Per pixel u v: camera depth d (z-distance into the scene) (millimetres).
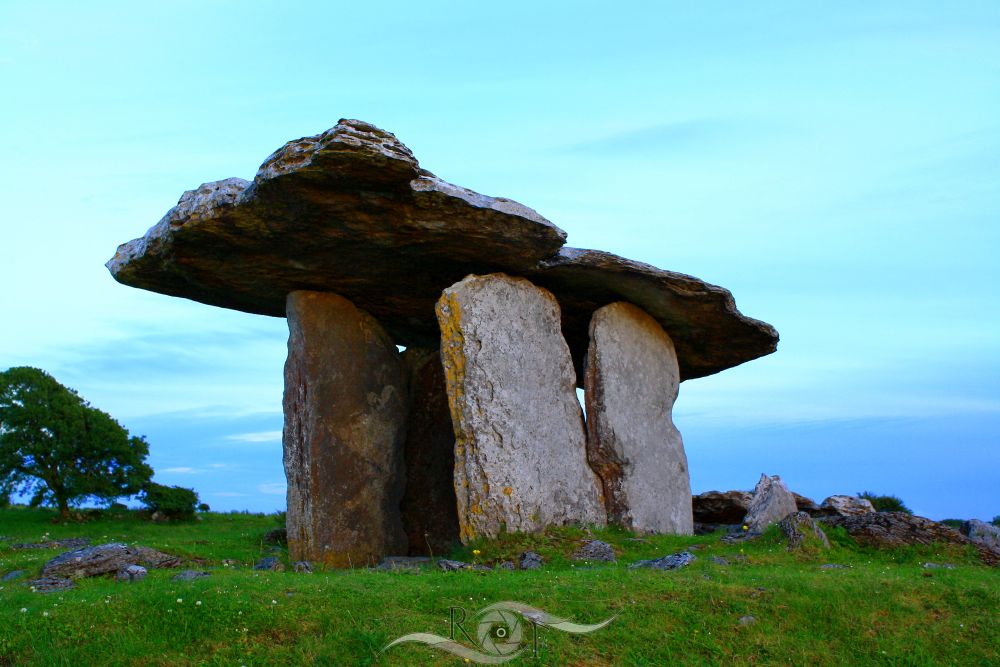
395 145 13523
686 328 19984
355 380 17625
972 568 13359
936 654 10125
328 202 14195
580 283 17734
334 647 9430
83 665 9031
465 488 15438
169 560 13273
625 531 16469
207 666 9094
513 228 15414
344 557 16719
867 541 14727
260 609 9930
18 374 22500
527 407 16328
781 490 16594
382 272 16812
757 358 21984
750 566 12930
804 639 10148
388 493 17750
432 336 20281
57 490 22391
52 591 10953
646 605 10508
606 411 17594
